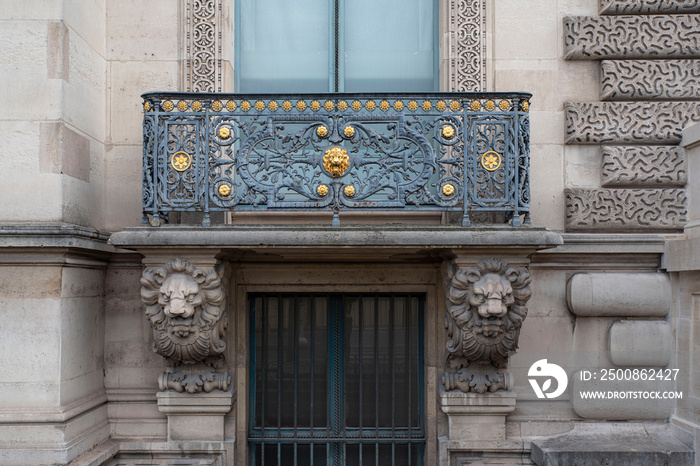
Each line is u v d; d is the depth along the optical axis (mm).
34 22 4098
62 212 4062
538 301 4809
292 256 4762
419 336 5105
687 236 4676
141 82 4820
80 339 4297
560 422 4754
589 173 4824
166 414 4641
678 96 4746
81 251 4199
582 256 4785
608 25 4781
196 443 4566
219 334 4398
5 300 4000
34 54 4094
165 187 4145
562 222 4801
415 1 5277
